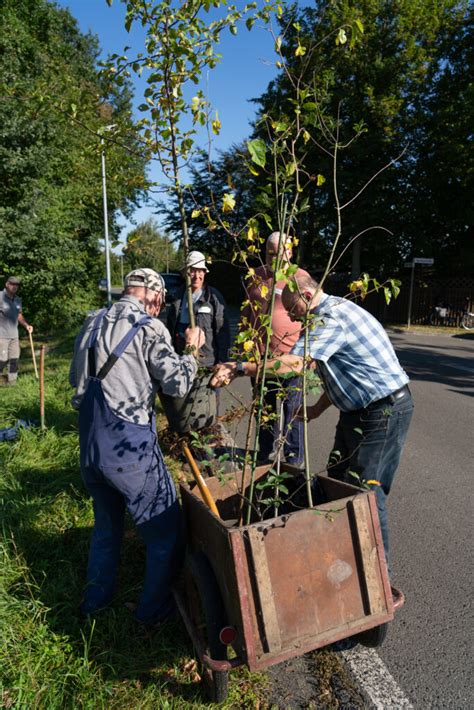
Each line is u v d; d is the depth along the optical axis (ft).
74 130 42.37
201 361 15.52
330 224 77.10
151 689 7.35
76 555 10.57
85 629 8.50
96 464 7.98
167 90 8.32
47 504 12.48
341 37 7.60
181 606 7.96
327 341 8.12
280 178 7.20
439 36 71.92
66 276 43.75
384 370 8.52
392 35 67.97
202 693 7.38
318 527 6.81
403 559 11.29
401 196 72.13
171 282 40.24
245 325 8.63
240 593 6.28
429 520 13.11
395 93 68.74
